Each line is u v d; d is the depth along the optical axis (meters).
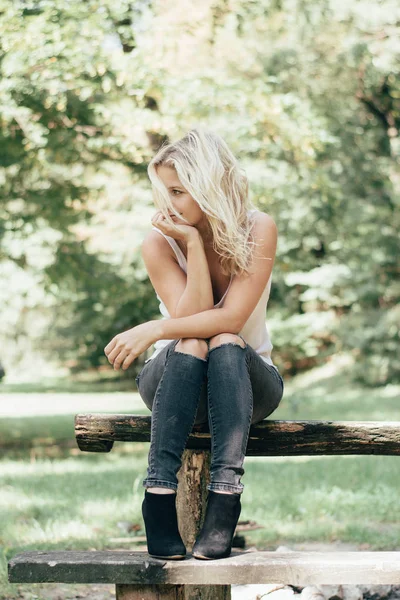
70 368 28.52
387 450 2.64
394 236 17.00
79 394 20.59
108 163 10.75
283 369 20.75
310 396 16.67
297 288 20.39
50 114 8.59
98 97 8.84
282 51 12.79
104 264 11.93
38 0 8.07
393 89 14.20
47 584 3.79
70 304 23.61
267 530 4.80
